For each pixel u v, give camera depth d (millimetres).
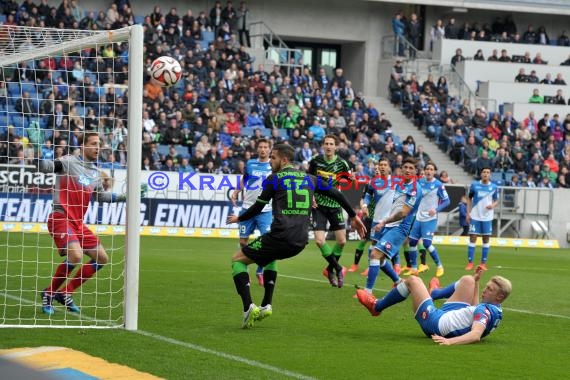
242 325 12062
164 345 10336
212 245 28719
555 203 38812
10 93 32844
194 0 48031
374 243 17156
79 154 13656
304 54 53406
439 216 37500
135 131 11305
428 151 43125
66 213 12375
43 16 39469
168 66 15672
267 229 17641
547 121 45281
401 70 47875
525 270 24359
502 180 40969
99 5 45906
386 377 9008
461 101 48125
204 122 37312
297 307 14266
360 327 12273
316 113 40688
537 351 10805
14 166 29578
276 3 50625
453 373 9305
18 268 18828
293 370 9195
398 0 49281
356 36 51906
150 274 18812
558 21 55000
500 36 51750
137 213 11383
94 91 35469
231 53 42625
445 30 50969
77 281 12727
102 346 10117
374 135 39625
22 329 11164
